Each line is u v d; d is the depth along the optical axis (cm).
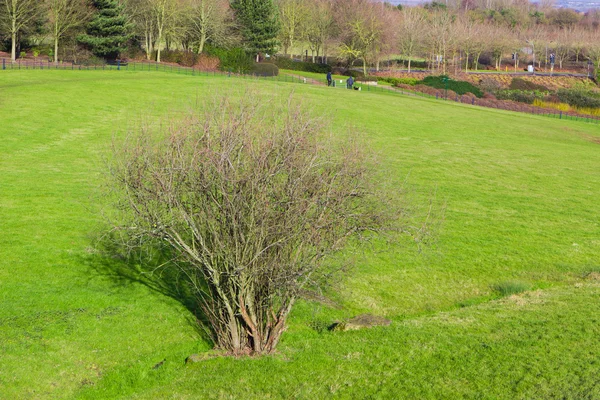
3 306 1809
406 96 8031
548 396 1353
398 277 2311
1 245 2252
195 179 1452
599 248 2717
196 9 9875
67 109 4772
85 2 8894
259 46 10788
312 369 1515
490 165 4331
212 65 9194
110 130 4319
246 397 1383
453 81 10181
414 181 3678
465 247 2650
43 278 2033
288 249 1502
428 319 1902
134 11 9394
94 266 2172
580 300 2030
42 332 1681
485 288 2266
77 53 8544
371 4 12662
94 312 1834
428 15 17250
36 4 8525
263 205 1430
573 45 16300
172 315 1866
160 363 1608
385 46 11700
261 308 1580
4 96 4916
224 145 1434
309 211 1505
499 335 1712
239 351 1603
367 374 1486
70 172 3309
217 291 1596
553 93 10594
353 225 1584
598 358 1527
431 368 1511
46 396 1435
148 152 1532
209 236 1518
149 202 1495
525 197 3519
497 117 6850
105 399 1441
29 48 9450
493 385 1412
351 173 1551
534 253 2625
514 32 18388
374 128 5266
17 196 2833
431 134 5356
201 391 1415
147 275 2138
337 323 1866
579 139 6025
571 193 3691
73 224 2533
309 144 1524
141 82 6184
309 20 12556
